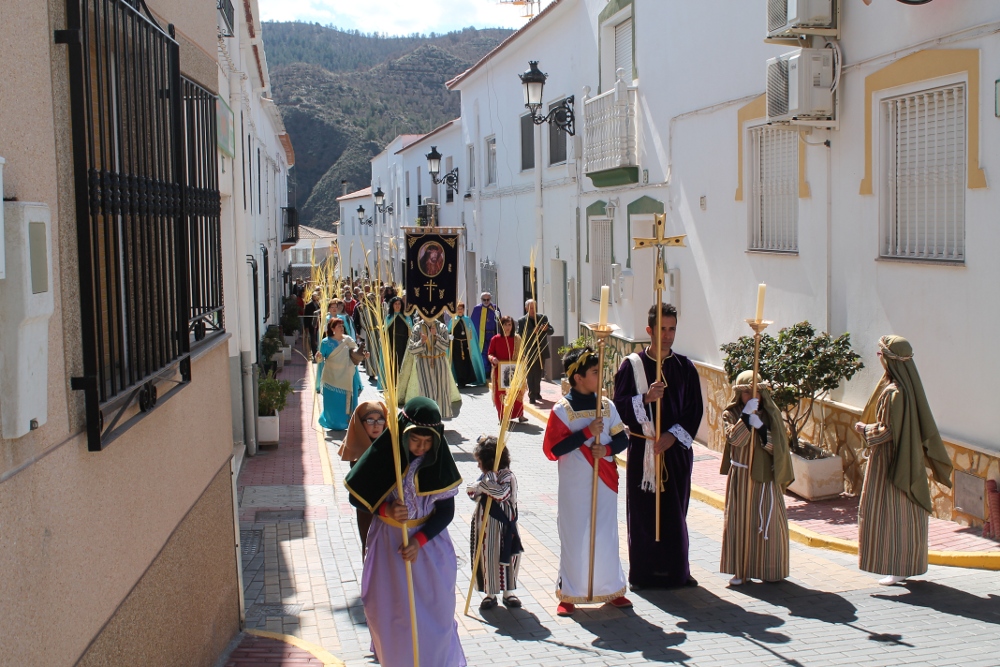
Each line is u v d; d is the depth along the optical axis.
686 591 7.15
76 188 3.50
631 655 5.78
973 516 8.04
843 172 9.56
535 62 17.73
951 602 6.53
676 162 13.50
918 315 8.58
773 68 9.71
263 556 8.12
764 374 9.39
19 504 2.94
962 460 8.11
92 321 3.51
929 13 8.23
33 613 3.03
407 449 5.02
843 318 9.70
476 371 19.67
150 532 4.36
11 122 2.98
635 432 7.11
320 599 7.06
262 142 23.62
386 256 40.53
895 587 6.96
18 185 3.03
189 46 5.73
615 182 15.70
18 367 2.87
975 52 7.70
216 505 5.84
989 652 5.53
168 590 4.67
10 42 2.98
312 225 79.44
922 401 6.86
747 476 7.15
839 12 9.38
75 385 3.45
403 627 5.02
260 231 21.12
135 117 4.18
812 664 5.46
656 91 14.11
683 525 7.20
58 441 3.29
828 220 9.84
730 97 11.80
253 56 17.61
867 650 5.65
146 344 4.18
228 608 6.06
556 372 19.94
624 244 15.65
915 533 6.82
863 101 9.16
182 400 5.00
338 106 94.38
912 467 6.76
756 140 11.40
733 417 7.23
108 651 3.76
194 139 5.61
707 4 12.30
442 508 5.08
